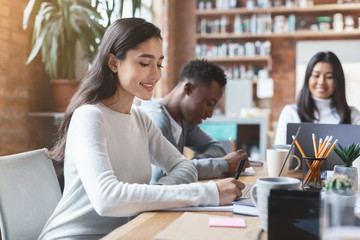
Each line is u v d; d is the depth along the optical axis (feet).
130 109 4.50
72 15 10.43
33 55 9.93
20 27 10.85
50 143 12.00
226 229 2.81
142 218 3.24
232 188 3.69
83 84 4.28
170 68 21.13
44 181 4.60
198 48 21.44
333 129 5.22
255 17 20.97
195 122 6.21
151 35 4.08
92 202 3.45
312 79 8.11
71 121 4.01
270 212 2.41
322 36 21.18
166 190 3.51
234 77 21.16
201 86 5.98
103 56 4.16
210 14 21.88
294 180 2.80
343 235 1.83
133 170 4.34
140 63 4.01
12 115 10.59
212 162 5.39
